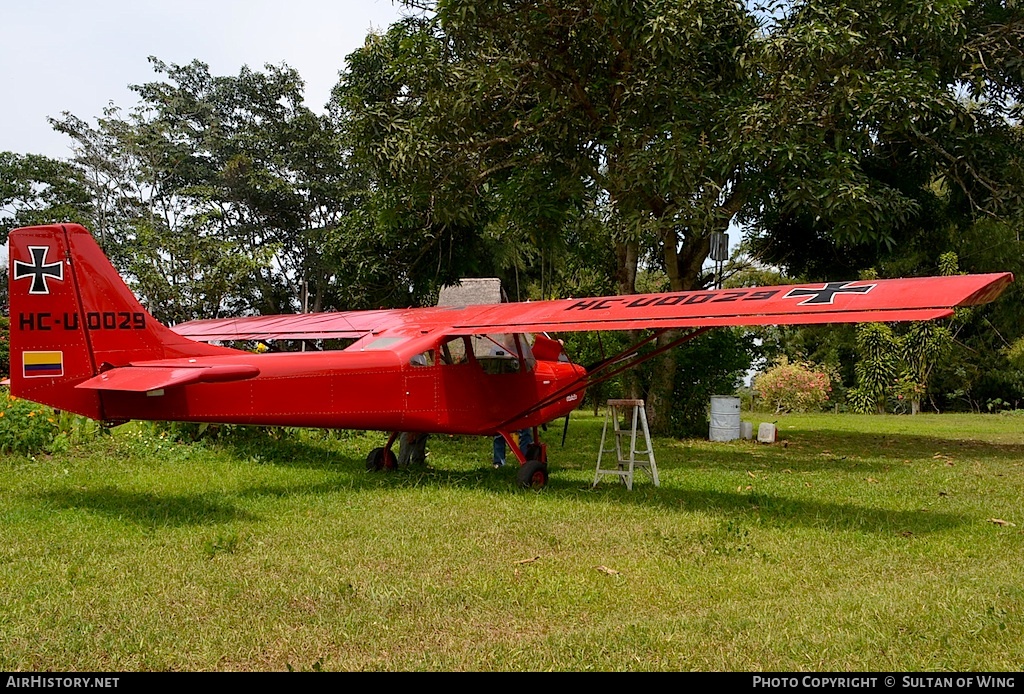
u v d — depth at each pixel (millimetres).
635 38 10656
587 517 6094
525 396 8734
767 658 3256
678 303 6727
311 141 31719
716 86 12055
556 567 4656
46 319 6305
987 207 12703
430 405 7895
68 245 6391
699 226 11047
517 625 3717
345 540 5266
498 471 8938
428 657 3287
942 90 11617
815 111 10961
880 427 17328
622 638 3457
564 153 12523
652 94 11062
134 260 22984
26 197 29859
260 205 32156
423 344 7859
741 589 4266
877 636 3463
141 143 32531
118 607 3852
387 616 3811
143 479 7477
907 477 8641
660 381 14078
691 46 10477
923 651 3322
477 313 8312
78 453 8734
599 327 6750
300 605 3932
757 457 10961
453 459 9984
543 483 7832
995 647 3354
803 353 27094
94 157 31453
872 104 10578
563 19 11125
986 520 6125
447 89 11625
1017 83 12719
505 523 5840
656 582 4375
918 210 11570
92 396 6367
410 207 12695
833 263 16062
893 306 5422
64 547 4941
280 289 34094
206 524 5664
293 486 7371
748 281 25812
